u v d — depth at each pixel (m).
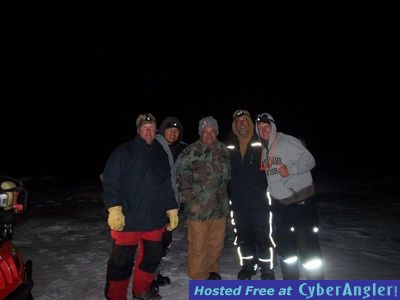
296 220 3.99
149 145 3.94
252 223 4.55
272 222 4.47
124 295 4.00
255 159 4.40
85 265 5.33
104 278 4.84
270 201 4.21
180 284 4.59
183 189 4.42
